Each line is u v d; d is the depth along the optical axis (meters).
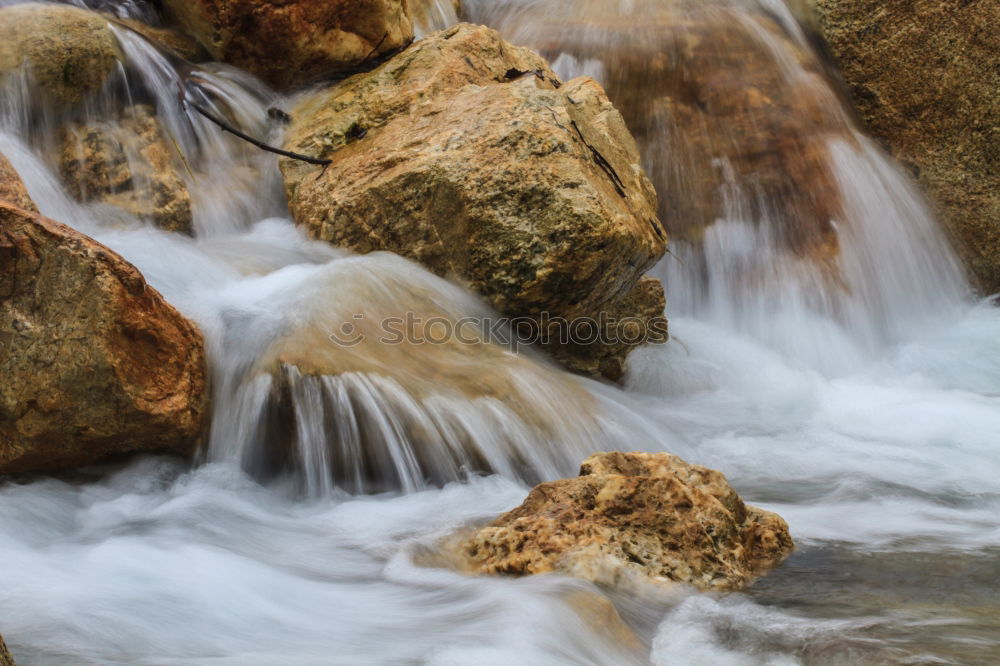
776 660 3.43
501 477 5.43
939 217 10.16
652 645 3.58
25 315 4.89
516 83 7.16
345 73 8.55
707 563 4.10
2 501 4.84
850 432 6.66
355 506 5.13
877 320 9.06
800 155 9.30
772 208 9.11
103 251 4.97
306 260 6.92
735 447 6.27
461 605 3.82
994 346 8.95
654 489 4.31
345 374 5.43
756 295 8.85
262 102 8.25
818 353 8.55
